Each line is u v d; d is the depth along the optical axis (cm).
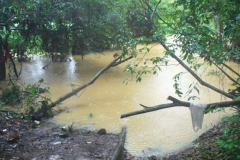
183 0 551
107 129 657
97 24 867
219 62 516
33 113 732
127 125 680
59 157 498
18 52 971
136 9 709
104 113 759
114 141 576
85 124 688
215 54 507
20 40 938
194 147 531
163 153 538
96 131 643
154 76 1152
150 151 547
